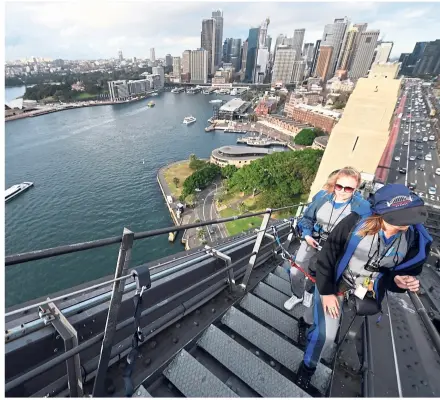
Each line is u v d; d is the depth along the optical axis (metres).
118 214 50.56
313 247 3.42
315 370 2.63
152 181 62.50
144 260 40.38
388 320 3.79
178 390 2.40
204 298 3.54
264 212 3.59
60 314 2.23
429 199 39.41
